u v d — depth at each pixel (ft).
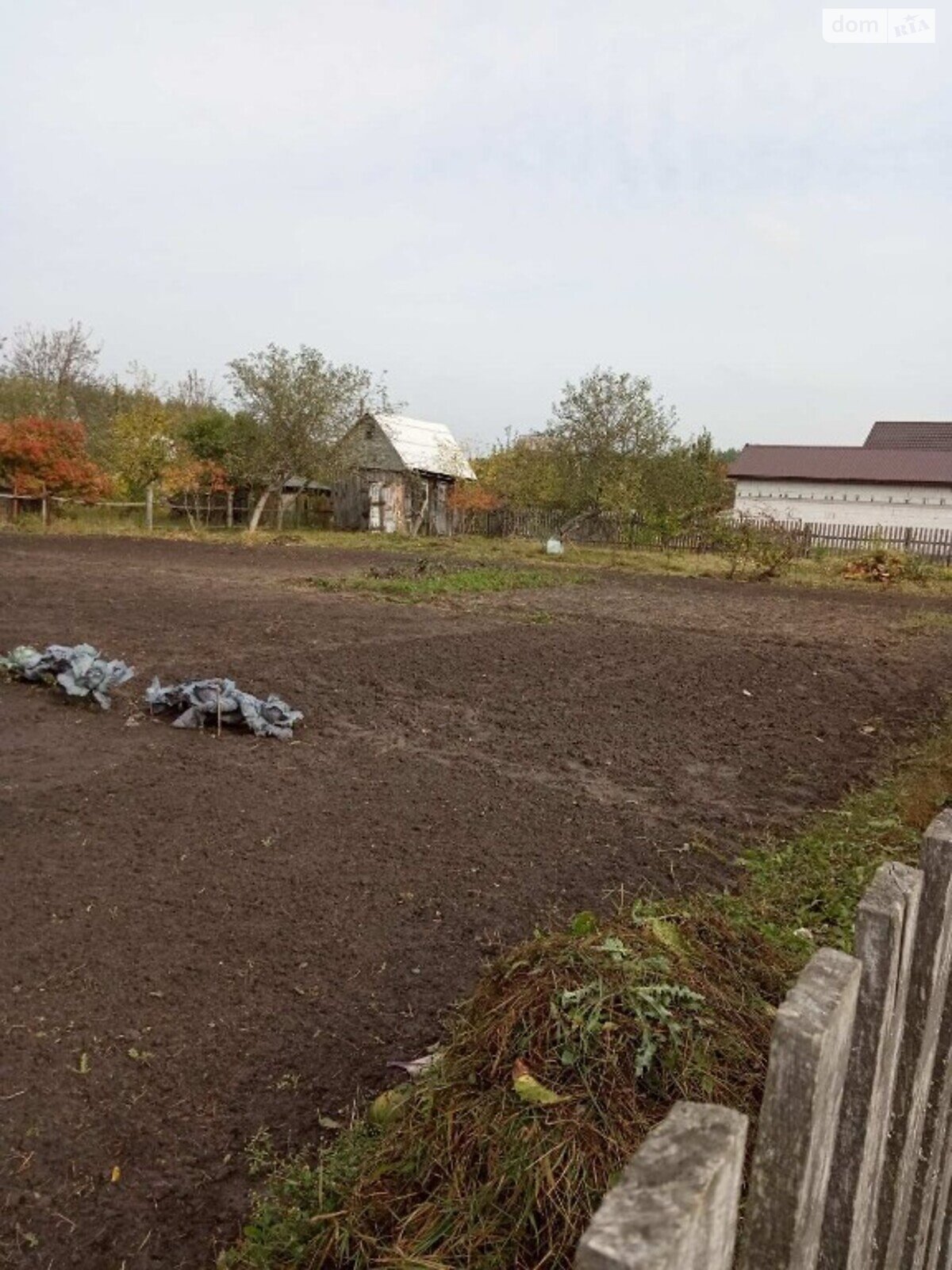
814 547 94.79
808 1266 3.21
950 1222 5.54
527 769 18.22
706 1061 6.25
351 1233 6.28
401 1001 9.81
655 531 92.79
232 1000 9.71
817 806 16.84
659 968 7.00
